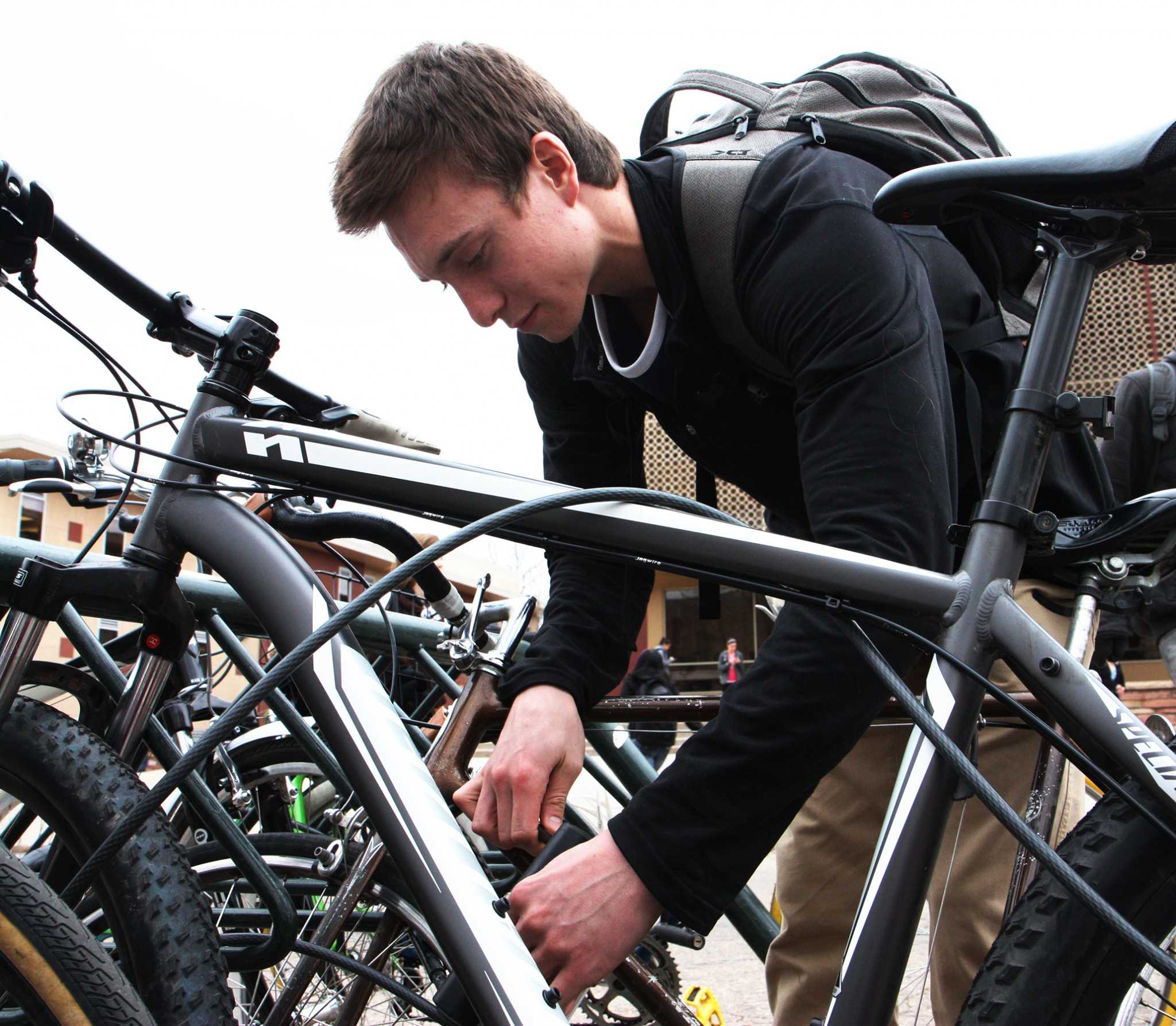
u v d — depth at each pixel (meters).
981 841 1.41
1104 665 1.41
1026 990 0.85
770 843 0.96
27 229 1.09
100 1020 0.92
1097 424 0.91
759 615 14.28
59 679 1.31
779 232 1.08
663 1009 1.27
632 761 1.95
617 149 1.25
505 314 1.21
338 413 1.31
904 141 1.18
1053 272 0.94
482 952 0.88
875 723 1.33
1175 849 0.84
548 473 1.55
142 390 1.29
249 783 1.97
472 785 1.17
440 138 1.12
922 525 0.94
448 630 1.33
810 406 1.03
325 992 1.49
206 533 1.08
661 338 1.26
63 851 1.20
